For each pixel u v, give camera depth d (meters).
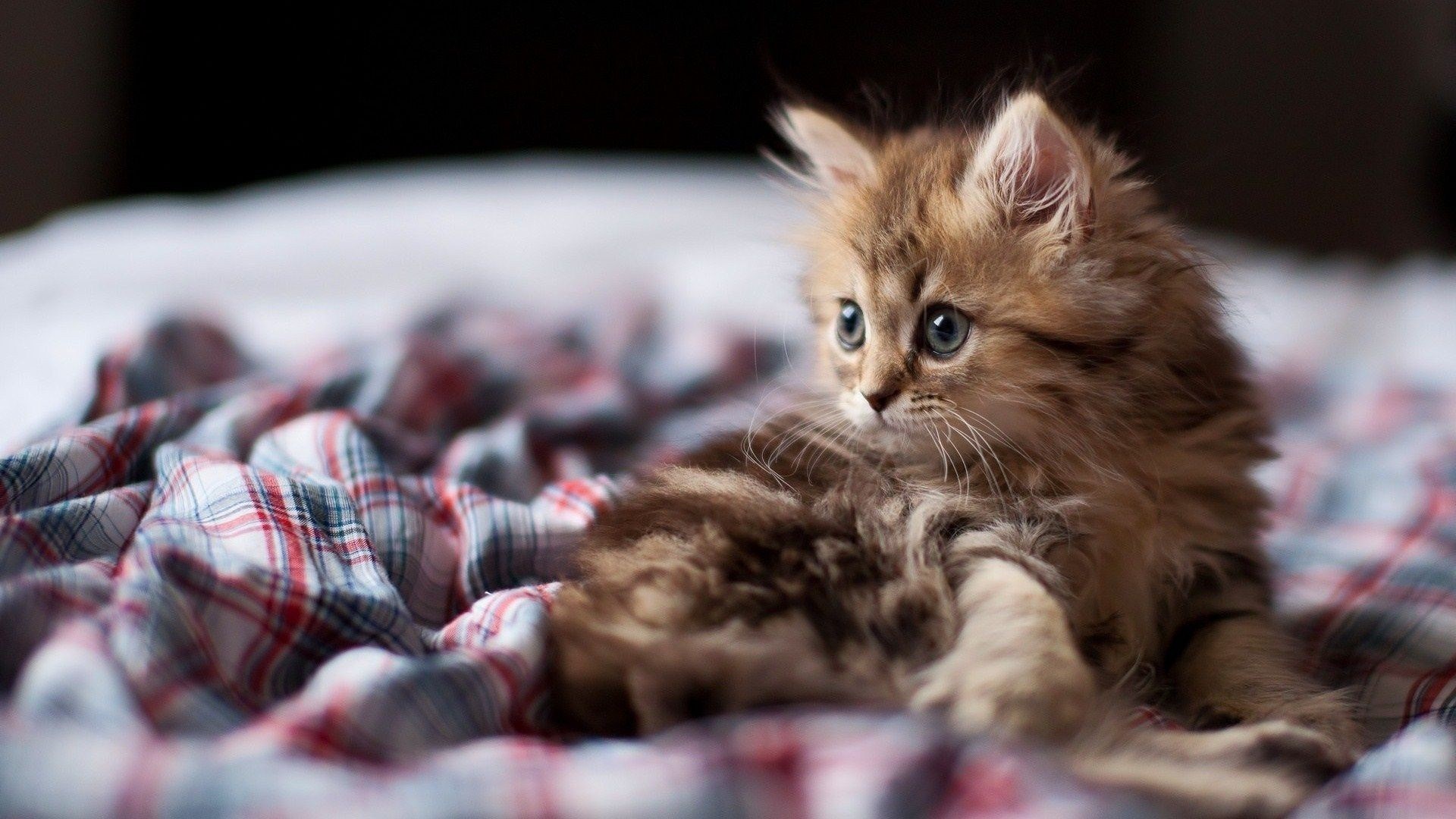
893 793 0.36
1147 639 0.50
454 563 0.51
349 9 1.22
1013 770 0.38
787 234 0.59
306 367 0.64
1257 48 1.46
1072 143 0.49
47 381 0.62
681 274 0.82
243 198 1.07
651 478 0.49
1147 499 0.50
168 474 0.49
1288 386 0.75
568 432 0.63
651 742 0.41
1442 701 0.48
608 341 0.73
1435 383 0.75
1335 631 0.52
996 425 0.49
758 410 0.55
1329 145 1.49
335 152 1.24
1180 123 1.47
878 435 0.50
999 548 0.46
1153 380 0.50
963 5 1.30
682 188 0.95
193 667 0.40
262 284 0.78
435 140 1.25
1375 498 0.62
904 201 0.51
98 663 0.39
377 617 0.44
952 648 0.44
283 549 0.46
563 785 0.36
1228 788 0.40
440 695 0.41
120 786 0.36
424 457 0.59
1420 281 0.95
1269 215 1.52
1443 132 1.39
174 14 1.19
